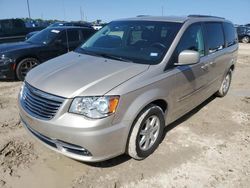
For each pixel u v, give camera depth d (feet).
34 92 10.82
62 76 11.04
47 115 10.29
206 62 15.53
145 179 11.04
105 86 10.18
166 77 11.98
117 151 10.66
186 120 16.67
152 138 12.32
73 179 10.93
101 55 13.32
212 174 11.52
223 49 18.39
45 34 28.35
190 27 14.17
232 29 20.83
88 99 9.87
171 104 12.85
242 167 12.10
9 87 23.02
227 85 21.24
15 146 13.04
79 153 10.27
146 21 14.62
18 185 10.53
